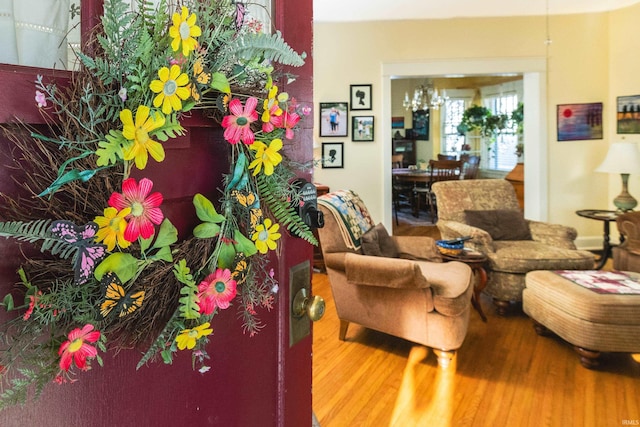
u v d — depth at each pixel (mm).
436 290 2592
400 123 9445
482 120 8898
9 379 413
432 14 5094
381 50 5336
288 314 785
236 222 566
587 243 5441
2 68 417
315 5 4668
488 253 3535
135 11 508
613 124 5270
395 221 7887
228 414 678
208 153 568
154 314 484
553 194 5395
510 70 5270
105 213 420
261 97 601
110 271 427
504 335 3098
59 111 424
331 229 2996
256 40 562
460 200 4215
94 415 499
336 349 2912
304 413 837
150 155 467
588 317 2527
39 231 391
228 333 672
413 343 2994
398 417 2152
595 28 5219
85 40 490
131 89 445
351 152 5434
